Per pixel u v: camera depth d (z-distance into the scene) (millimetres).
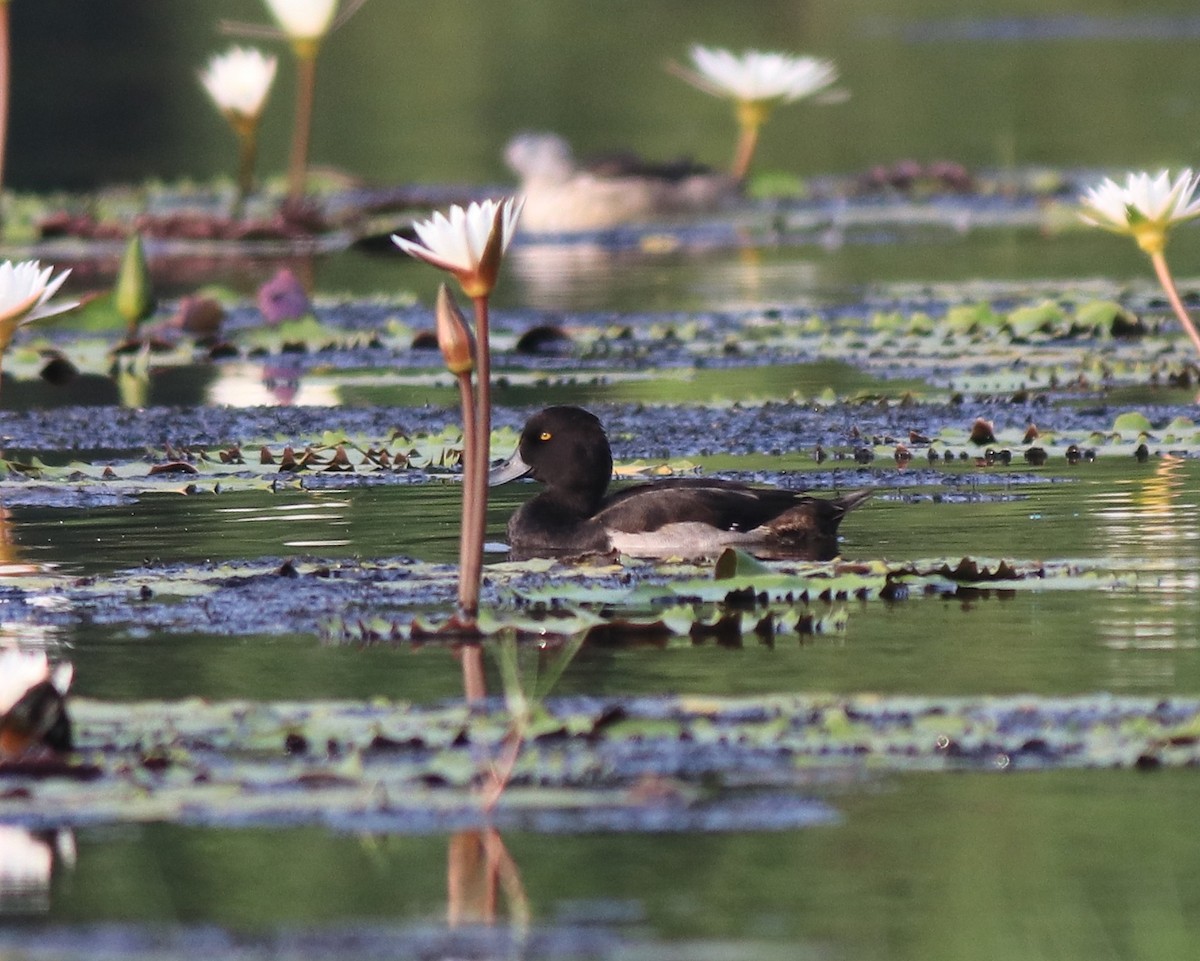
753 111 36375
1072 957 6785
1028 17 67500
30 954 6879
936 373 20578
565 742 8727
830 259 31562
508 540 13656
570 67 55688
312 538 13445
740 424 17844
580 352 22656
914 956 6785
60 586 12023
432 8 68312
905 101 49375
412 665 10195
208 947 6930
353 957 6836
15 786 8188
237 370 22281
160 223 33438
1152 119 44375
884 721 8930
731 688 9617
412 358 22906
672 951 6852
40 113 47281
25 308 11625
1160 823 7887
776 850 7691
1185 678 9625
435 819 7902
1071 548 12625
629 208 36562
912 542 12945
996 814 7996
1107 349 21797
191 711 9227
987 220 35875
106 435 18094
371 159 40938
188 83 50281
